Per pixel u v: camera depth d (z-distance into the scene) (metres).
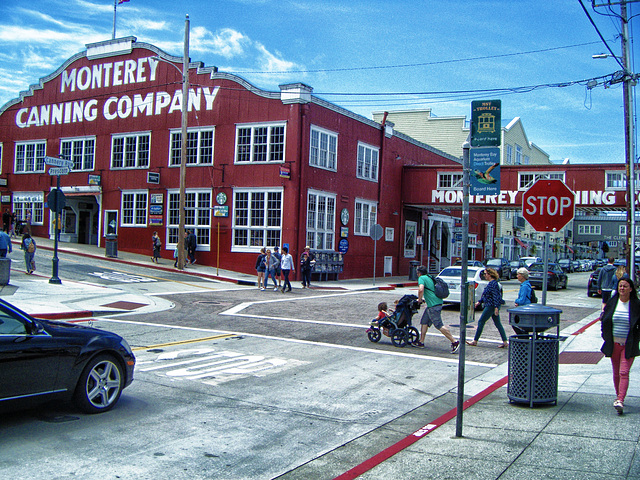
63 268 24.77
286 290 24.17
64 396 6.44
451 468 5.27
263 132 28.81
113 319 14.70
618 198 31.50
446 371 9.97
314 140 28.75
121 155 33.41
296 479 5.18
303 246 28.12
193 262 30.25
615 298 7.18
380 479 5.03
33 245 22.41
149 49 32.47
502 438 6.14
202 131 30.52
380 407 7.69
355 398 8.09
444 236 45.44
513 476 5.03
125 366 7.18
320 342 12.36
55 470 5.11
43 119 36.81
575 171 32.44
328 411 7.43
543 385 7.37
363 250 33.06
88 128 34.75
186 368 9.47
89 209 38.12
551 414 7.05
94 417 6.73
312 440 6.29
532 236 66.94
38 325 6.38
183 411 7.15
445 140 53.72
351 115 31.58
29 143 37.38
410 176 37.31
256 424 6.77
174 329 13.37
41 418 6.62
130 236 32.75
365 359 10.77
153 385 8.34
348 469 5.46
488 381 9.19
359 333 13.68
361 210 32.94
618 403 6.93
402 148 37.41
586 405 7.42
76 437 6.01
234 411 7.25
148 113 32.41
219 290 22.77
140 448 5.78
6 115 38.47
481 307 19.06
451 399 8.16
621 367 7.03
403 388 8.73
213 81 30.20
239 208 29.28
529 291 11.73
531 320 7.34
